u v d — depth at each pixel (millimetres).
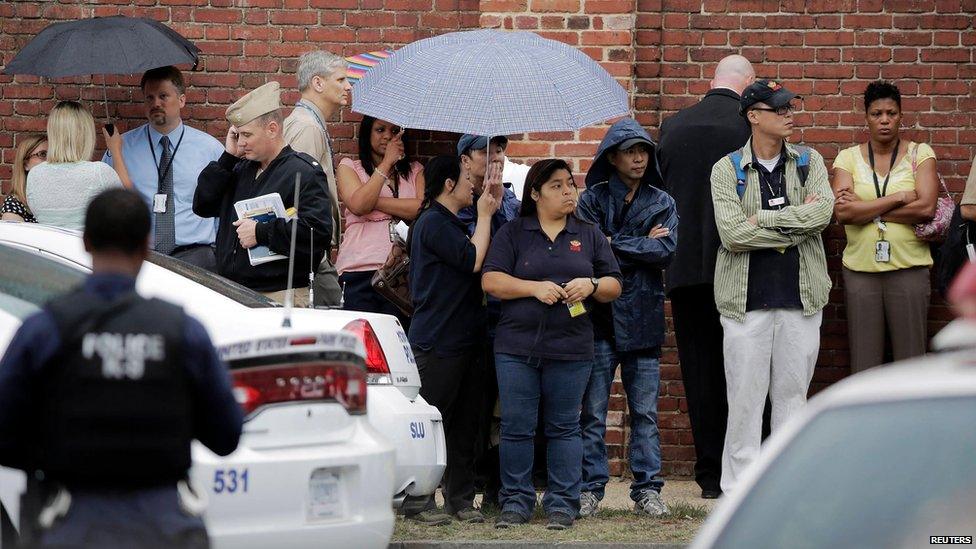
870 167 29438
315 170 23766
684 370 28641
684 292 28422
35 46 29234
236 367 15492
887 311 29344
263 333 15820
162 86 29844
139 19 29766
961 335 9688
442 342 23328
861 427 9664
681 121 28141
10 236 17703
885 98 29328
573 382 23031
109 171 25859
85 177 25531
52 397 11555
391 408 19406
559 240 23266
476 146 24094
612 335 24734
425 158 30938
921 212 28984
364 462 15953
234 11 31688
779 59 31094
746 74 28516
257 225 23109
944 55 30938
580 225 23578
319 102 29203
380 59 30750
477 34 24703
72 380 11508
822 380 31000
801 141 31125
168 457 11672
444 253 23141
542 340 22906
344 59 29531
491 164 23531
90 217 12000
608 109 23953
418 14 31547
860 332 29391
